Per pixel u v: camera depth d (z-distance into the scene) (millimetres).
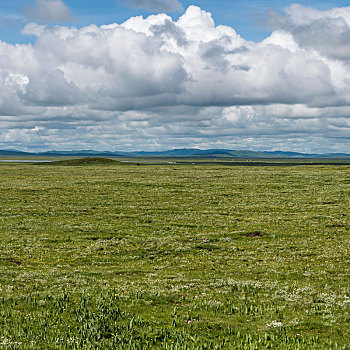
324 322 15469
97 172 110062
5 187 71062
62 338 13141
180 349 12523
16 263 25672
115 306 16891
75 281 21297
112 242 33000
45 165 156375
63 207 51469
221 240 34250
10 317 15219
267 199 59062
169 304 17672
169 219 43969
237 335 13992
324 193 64062
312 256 28594
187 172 109000
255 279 22766
